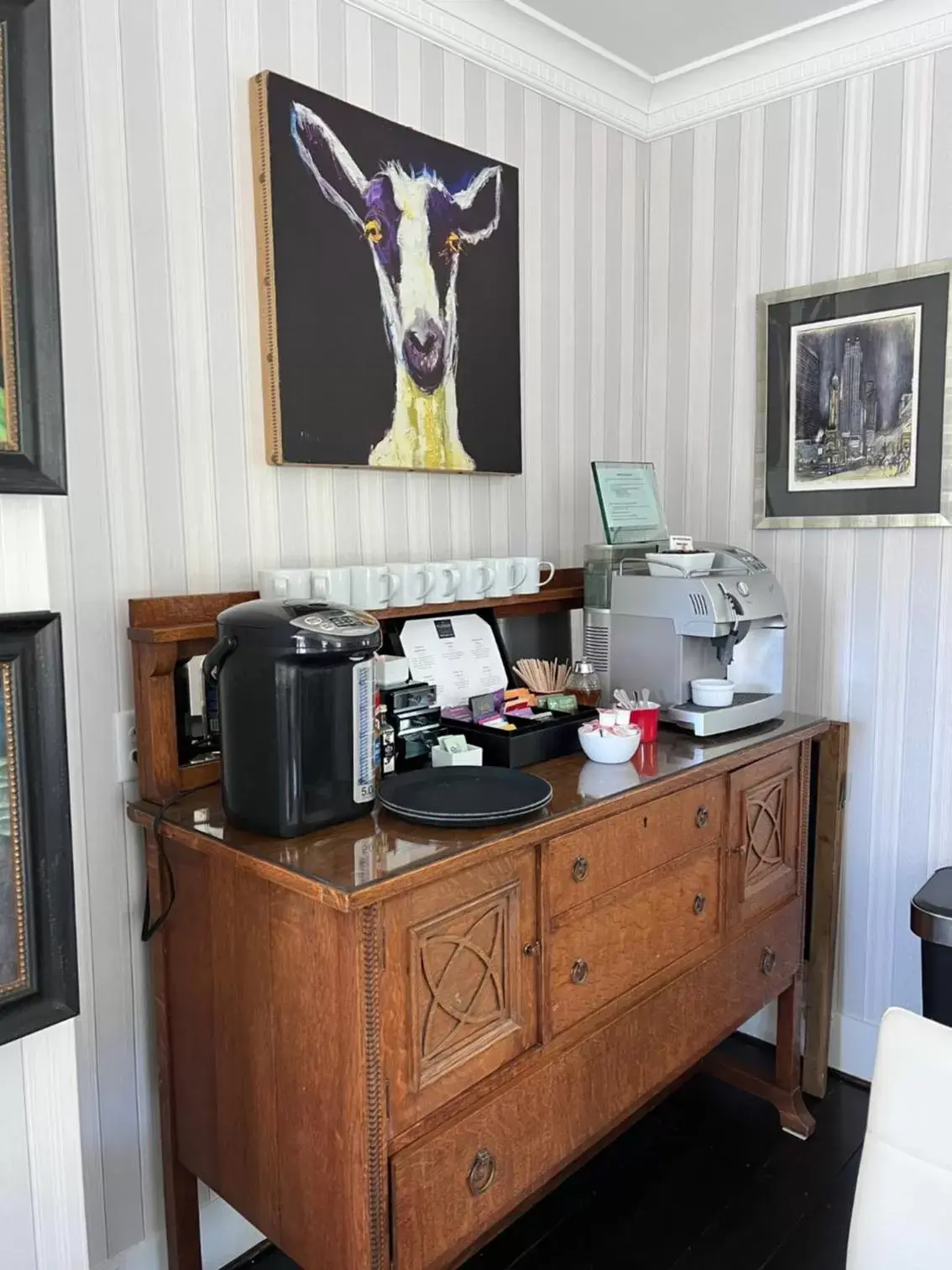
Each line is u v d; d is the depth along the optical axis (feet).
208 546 5.42
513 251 6.99
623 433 8.37
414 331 6.29
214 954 4.59
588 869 4.88
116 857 5.11
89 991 5.04
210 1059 4.74
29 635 3.43
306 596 5.38
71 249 4.72
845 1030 7.71
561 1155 4.86
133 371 5.01
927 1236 2.85
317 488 5.96
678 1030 5.67
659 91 7.98
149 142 4.99
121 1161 5.24
